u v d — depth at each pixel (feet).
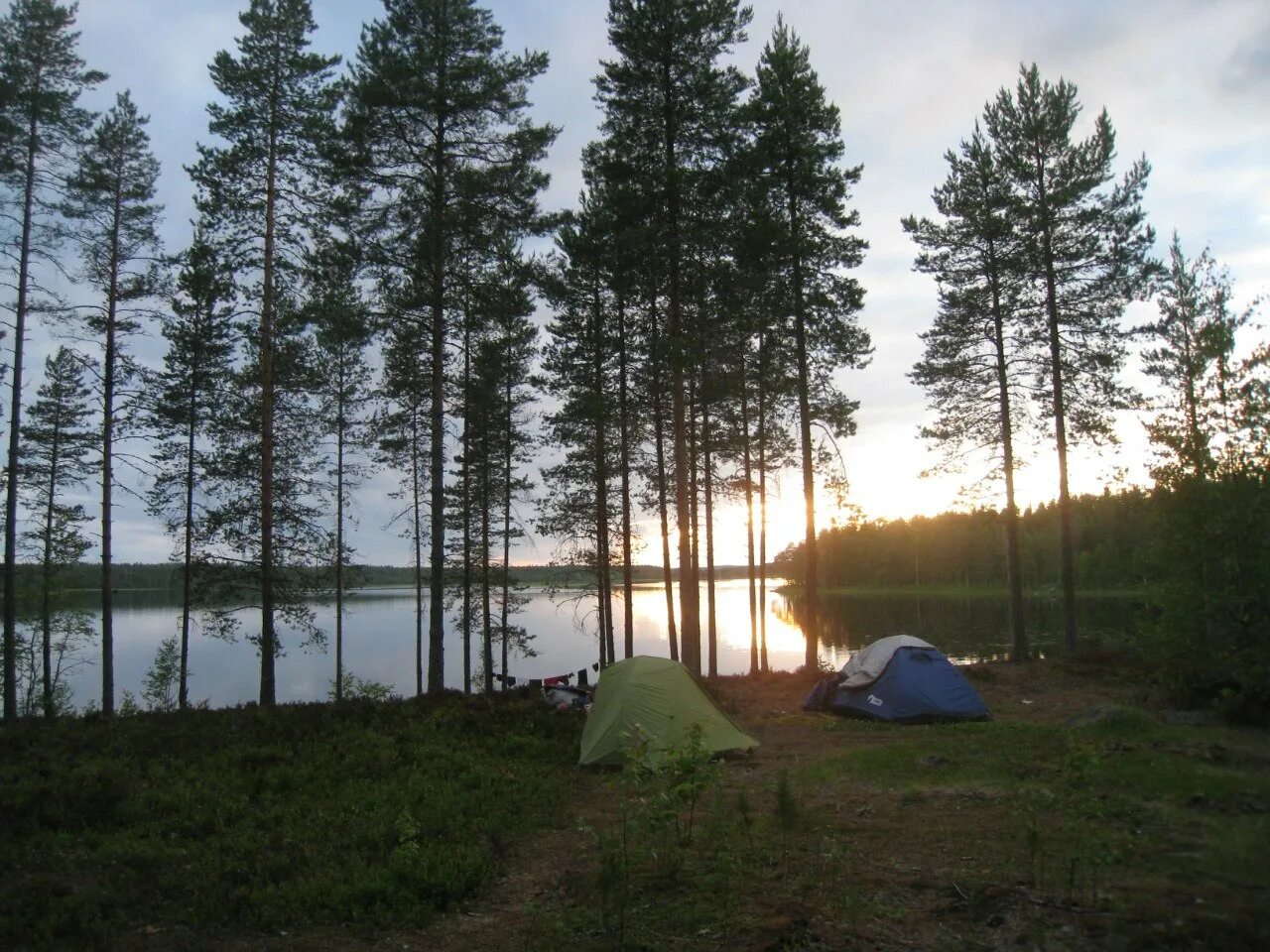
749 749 36.06
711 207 54.44
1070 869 18.29
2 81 53.52
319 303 50.49
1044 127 67.10
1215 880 17.52
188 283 59.93
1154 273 62.64
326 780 30.19
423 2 50.75
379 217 51.65
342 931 17.71
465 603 81.30
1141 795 24.85
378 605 303.27
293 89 53.36
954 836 21.98
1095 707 40.63
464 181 51.78
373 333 52.13
